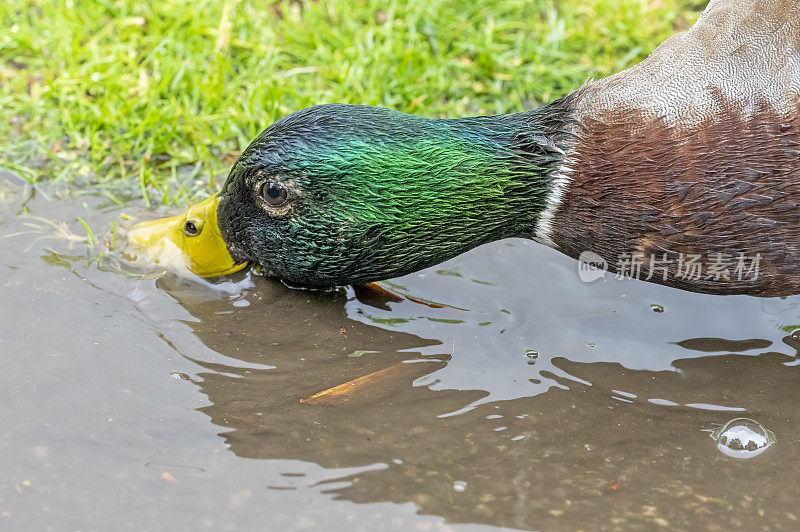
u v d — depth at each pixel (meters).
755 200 3.49
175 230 4.19
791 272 3.65
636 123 3.58
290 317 4.02
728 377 3.75
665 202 3.58
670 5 6.04
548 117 3.74
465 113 5.48
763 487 3.20
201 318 3.99
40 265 4.26
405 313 4.08
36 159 5.09
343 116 3.65
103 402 3.52
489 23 5.88
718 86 3.52
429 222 3.72
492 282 4.29
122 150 5.12
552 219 3.79
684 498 3.15
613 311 4.11
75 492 3.14
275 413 3.49
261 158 3.69
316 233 3.76
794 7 3.51
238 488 3.16
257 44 5.67
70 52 5.53
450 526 3.02
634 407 3.58
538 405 3.58
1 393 3.54
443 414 3.52
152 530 3.01
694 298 4.17
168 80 5.37
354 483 3.19
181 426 3.42
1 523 3.02
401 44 5.68
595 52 5.88
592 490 3.18
